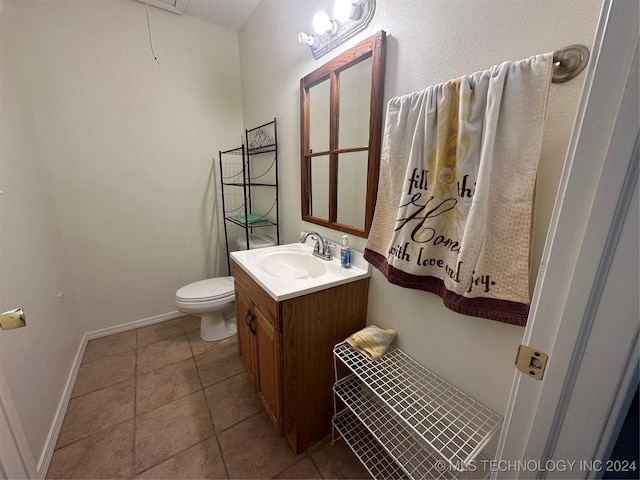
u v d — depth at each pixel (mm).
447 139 816
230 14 2029
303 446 1268
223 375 1730
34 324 1265
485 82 718
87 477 1140
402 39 1005
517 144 676
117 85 1889
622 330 397
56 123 1732
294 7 1560
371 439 1294
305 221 1756
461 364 957
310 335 1176
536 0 671
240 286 1535
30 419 1122
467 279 774
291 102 1720
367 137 1258
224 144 2377
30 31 1581
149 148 2072
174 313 2408
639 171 364
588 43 604
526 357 520
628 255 381
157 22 1952
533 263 740
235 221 2209
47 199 1690
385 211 1049
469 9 805
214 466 1189
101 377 1699
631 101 362
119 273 2123
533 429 525
